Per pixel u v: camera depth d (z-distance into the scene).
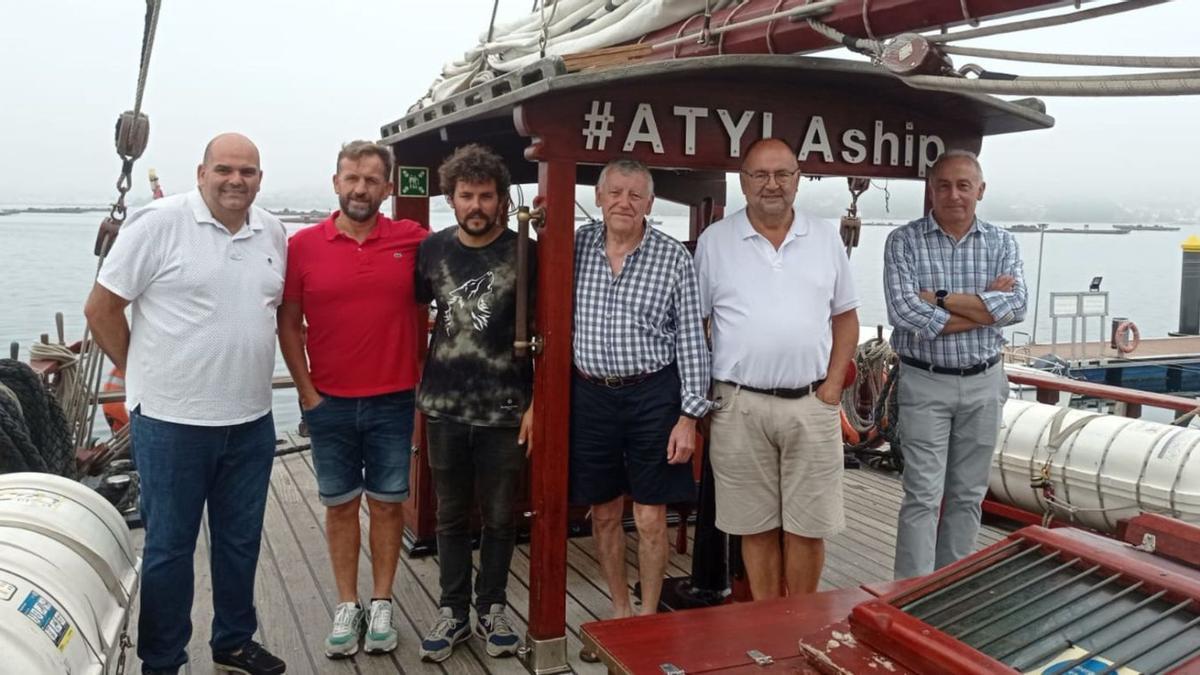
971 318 3.23
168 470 2.72
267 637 3.32
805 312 2.86
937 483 3.38
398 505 3.26
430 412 3.10
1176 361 13.23
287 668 3.09
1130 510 4.36
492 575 3.21
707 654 1.83
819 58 2.82
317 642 3.29
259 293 2.81
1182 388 13.33
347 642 3.15
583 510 4.42
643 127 2.93
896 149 3.34
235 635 2.99
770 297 2.87
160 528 2.75
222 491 2.89
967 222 3.31
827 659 1.55
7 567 2.14
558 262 2.89
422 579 3.86
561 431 2.96
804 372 2.88
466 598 3.23
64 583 2.23
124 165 3.77
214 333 2.71
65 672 2.01
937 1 2.28
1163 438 4.36
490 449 3.11
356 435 3.17
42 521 2.43
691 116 2.98
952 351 3.31
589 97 2.84
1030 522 4.89
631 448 2.99
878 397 5.88
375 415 3.14
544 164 2.85
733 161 3.06
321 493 3.18
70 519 2.53
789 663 1.79
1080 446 4.59
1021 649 1.41
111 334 2.72
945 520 3.53
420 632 3.37
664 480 2.99
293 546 4.25
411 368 3.20
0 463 3.61
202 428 2.74
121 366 2.80
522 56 4.07
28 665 1.91
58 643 2.04
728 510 3.02
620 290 2.89
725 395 2.96
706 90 3.00
